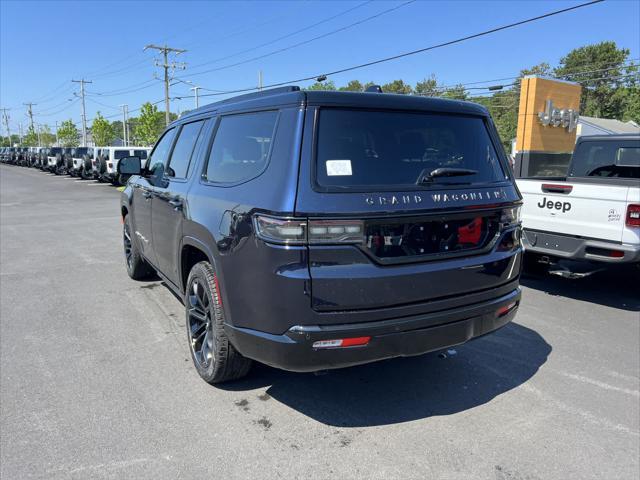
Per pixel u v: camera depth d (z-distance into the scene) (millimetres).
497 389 3734
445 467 2789
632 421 3297
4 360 4125
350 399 3553
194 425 3182
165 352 4316
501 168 3520
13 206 17031
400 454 2906
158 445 2961
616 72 63125
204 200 3543
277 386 3729
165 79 45562
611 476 2723
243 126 3383
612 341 4734
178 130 4820
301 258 2658
